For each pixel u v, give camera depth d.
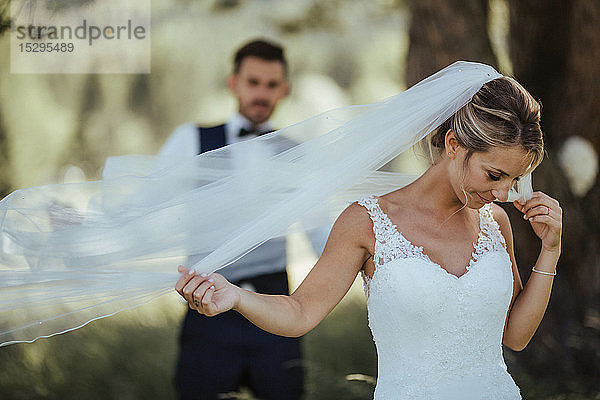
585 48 8.09
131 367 8.84
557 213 4.44
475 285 4.21
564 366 7.83
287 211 4.20
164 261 4.23
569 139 8.14
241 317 6.36
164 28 19.77
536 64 8.42
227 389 6.33
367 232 4.29
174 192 4.31
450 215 4.39
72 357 8.89
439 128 4.26
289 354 6.45
